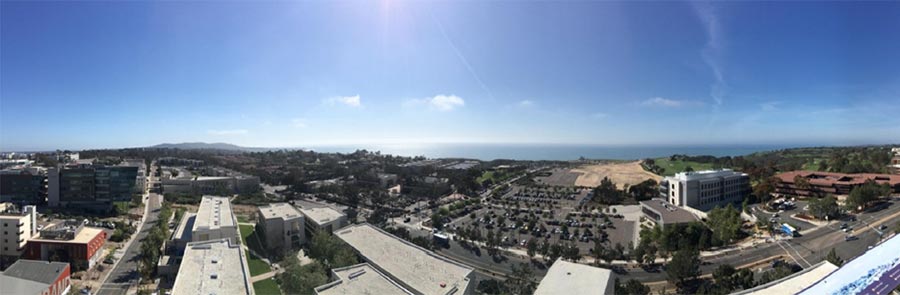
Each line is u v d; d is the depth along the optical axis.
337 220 161.50
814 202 161.62
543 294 81.06
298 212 173.38
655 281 114.50
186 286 90.88
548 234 170.75
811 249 128.75
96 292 121.19
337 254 117.38
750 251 131.38
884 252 102.88
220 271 99.75
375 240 128.62
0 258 144.88
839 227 147.25
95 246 147.12
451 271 104.00
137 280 130.12
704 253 132.50
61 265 118.69
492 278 122.25
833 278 88.94
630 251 132.25
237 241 149.25
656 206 187.25
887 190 176.25
